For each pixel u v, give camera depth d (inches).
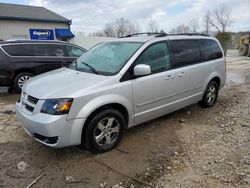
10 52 310.3
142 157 154.0
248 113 236.8
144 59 175.8
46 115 138.4
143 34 216.4
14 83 315.9
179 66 201.6
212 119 219.8
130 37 205.3
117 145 166.1
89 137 149.6
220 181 130.7
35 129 141.7
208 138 181.0
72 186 127.0
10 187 125.6
